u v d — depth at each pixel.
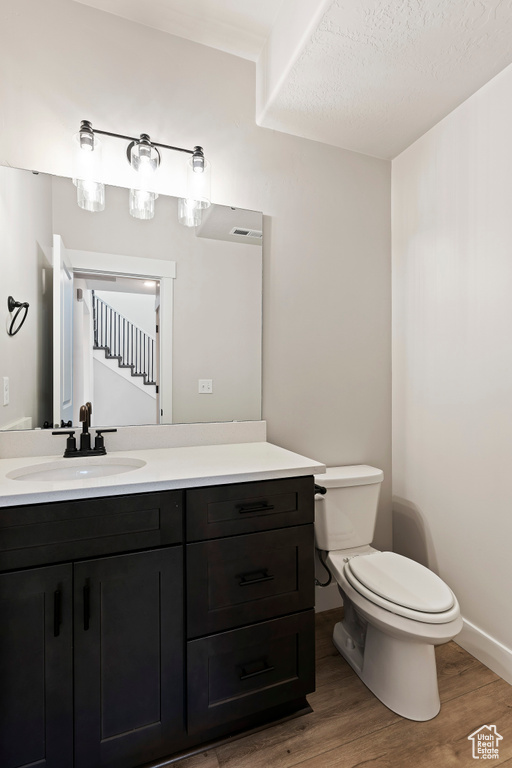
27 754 0.99
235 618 1.20
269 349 1.88
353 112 1.77
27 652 0.99
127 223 1.61
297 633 1.28
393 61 1.47
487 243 1.61
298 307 1.94
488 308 1.61
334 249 2.03
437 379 1.88
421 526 1.98
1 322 1.44
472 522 1.69
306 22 1.36
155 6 1.54
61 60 1.50
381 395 2.16
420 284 1.98
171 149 1.66
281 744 1.23
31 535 0.99
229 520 1.19
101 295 1.58
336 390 2.04
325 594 1.97
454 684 1.49
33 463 1.33
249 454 1.52
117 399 1.60
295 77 1.55
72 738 1.03
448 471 1.81
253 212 1.82
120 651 1.07
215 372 1.76
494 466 1.59
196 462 1.37
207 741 1.22
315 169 1.98
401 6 1.24
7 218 1.45
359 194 2.09
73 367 1.54
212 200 1.76
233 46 1.74
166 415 1.67
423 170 1.95
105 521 1.05
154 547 1.11
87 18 1.54
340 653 1.67
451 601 1.30
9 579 0.97
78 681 1.03
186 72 1.69
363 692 1.45
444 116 1.81
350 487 1.74
